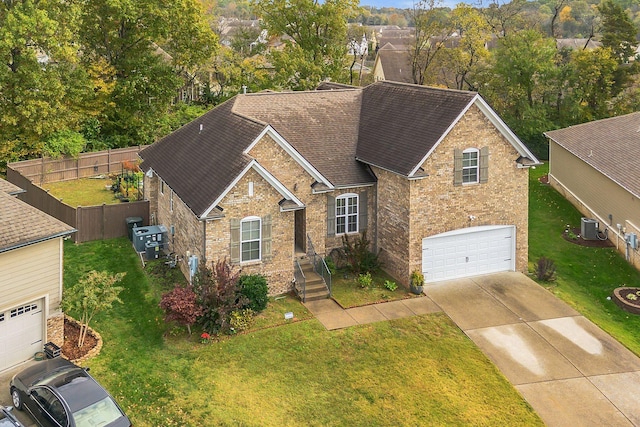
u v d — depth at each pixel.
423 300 25.11
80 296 20.00
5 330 19.16
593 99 51.69
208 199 23.31
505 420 18.17
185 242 26.22
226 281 22.12
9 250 18.34
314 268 26.19
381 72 79.50
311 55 52.28
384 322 23.22
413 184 25.36
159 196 30.62
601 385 19.91
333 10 51.03
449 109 26.06
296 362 20.61
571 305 25.22
